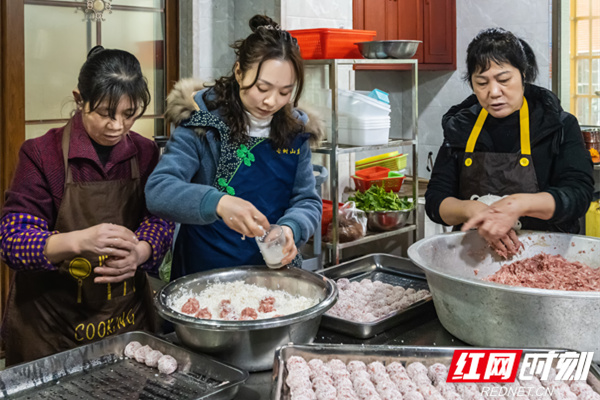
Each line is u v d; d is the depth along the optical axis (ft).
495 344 4.35
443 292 4.58
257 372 4.27
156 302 4.45
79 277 5.17
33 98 10.00
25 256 4.81
